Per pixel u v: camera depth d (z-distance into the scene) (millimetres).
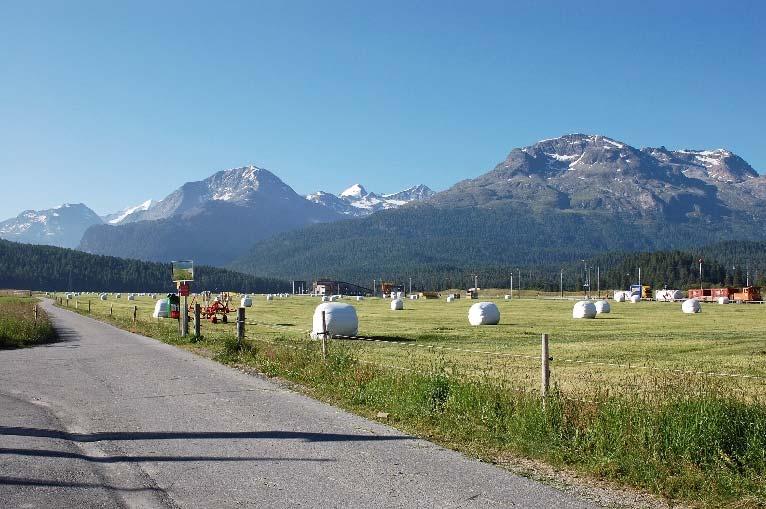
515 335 34594
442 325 44500
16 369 19141
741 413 9297
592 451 9062
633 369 18844
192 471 8414
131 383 16016
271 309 78812
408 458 9031
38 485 7809
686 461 8406
